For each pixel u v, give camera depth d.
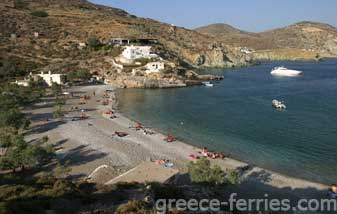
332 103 113.62
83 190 31.28
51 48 186.25
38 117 88.69
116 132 73.38
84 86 144.75
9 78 143.25
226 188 46.69
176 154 61.34
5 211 22.84
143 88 146.62
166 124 85.19
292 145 68.56
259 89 146.12
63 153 60.31
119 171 50.84
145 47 177.50
